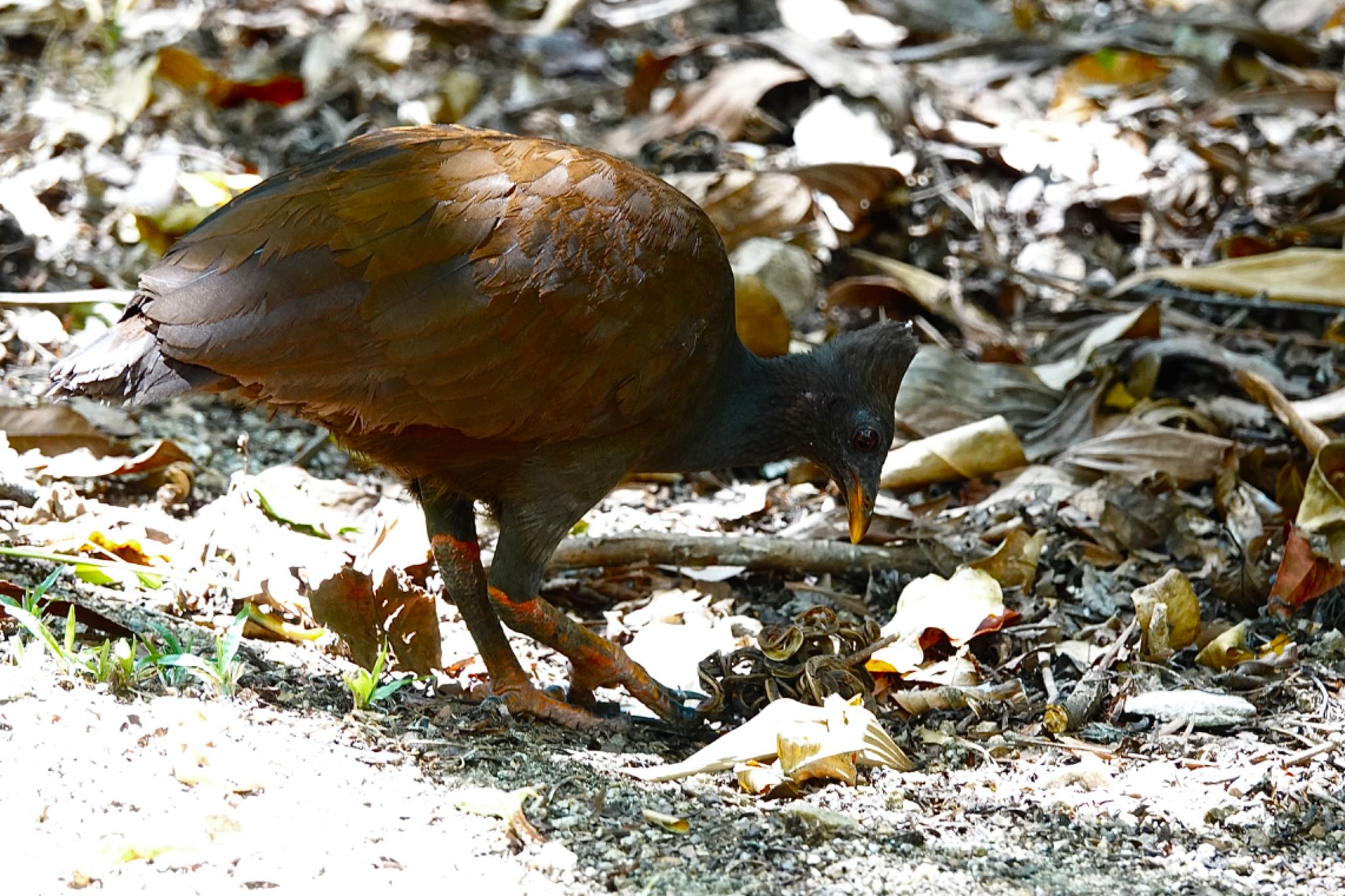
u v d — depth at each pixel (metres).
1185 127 16.33
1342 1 18.23
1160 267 15.03
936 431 12.66
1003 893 7.06
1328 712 9.25
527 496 8.88
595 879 6.89
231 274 7.95
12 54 16.66
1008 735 9.02
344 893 6.38
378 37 17.22
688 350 8.86
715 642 10.12
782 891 6.92
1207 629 10.29
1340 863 7.66
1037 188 15.73
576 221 8.46
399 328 8.08
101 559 9.86
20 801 6.64
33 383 12.18
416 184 8.27
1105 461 12.11
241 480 10.54
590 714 9.33
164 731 7.38
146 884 6.29
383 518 10.51
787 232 14.55
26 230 13.46
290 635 9.54
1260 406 12.93
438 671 9.51
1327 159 16.05
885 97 15.83
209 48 17.30
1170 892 7.23
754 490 12.35
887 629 9.84
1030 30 17.92
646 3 19.62
